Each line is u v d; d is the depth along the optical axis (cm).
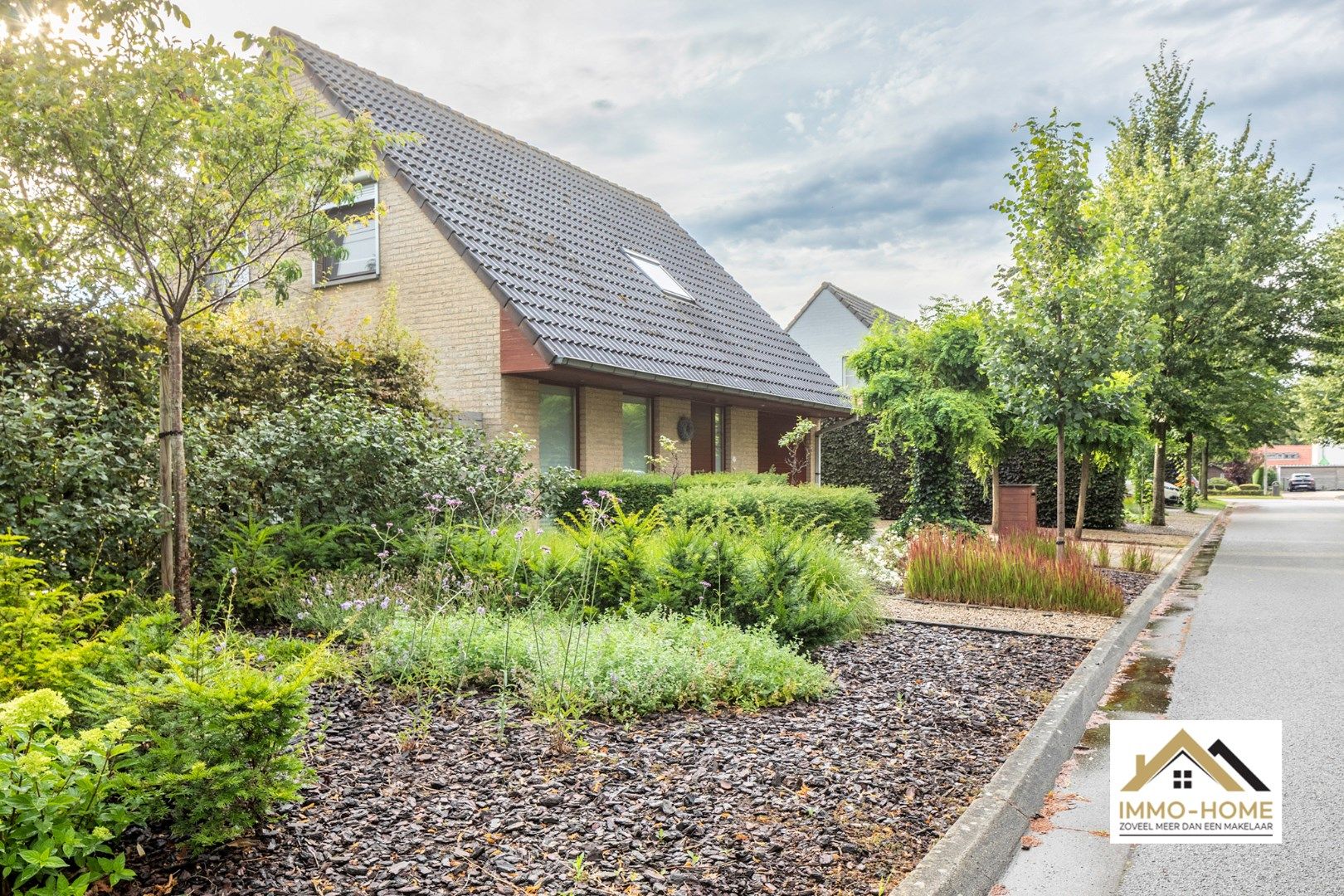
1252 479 6309
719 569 673
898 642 696
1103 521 2019
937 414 1303
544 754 399
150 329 715
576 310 1273
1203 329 2102
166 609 466
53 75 451
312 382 907
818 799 364
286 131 540
